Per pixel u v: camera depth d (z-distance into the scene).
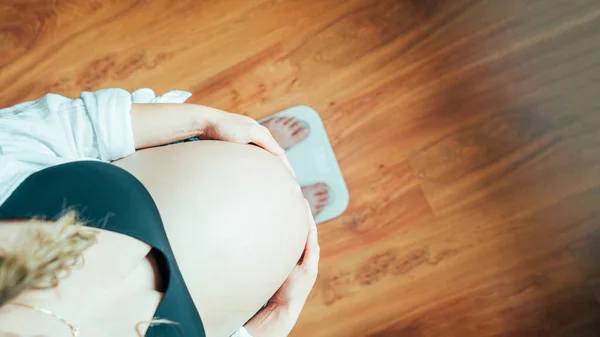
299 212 0.69
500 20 1.10
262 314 0.69
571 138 1.05
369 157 1.09
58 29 1.15
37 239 0.37
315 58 1.12
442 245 1.06
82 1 1.15
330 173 1.08
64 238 0.38
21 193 0.42
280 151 0.73
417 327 1.05
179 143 0.60
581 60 1.07
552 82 1.07
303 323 1.07
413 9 1.12
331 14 1.13
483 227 1.06
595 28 1.07
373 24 1.12
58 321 0.37
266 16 1.14
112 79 1.13
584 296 1.02
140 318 0.43
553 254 1.04
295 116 1.10
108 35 1.15
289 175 0.71
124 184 0.46
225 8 1.15
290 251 0.66
